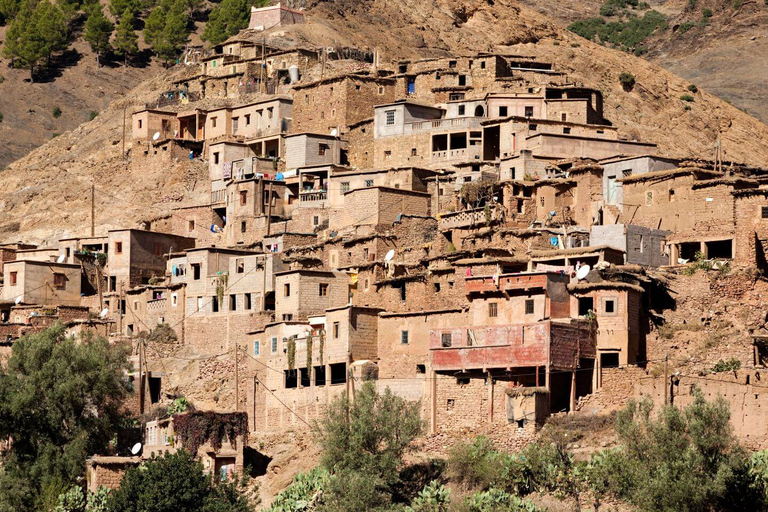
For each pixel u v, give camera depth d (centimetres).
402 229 16650
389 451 11881
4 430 13588
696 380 12012
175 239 18925
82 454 13400
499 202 16150
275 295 15662
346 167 19212
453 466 11819
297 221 18438
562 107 19338
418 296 14225
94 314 18075
